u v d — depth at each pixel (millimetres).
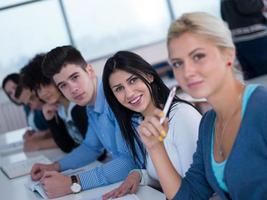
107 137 1822
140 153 1579
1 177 2090
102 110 1802
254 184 988
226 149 1052
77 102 1818
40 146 2797
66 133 2480
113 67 1469
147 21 5824
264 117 960
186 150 1344
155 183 1540
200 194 1214
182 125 1365
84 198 1461
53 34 5609
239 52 3229
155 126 1195
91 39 5719
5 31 5453
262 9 3234
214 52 968
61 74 1751
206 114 1181
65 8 5605
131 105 1479
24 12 5484
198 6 5887
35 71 2295
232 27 3256
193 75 967
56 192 1543
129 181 1461
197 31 960
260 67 3232
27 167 2133
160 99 1469
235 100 1029
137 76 1455
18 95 3260
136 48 5777
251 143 975
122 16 5773
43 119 3125
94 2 5688
